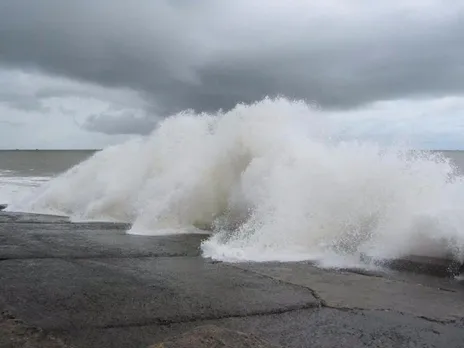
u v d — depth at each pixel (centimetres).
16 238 609
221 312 334
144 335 283
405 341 292
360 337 296
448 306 367
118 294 367
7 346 248
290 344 281
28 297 348
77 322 300
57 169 3156
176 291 383
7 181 1923
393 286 425
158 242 626
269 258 539
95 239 633
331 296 388
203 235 699
